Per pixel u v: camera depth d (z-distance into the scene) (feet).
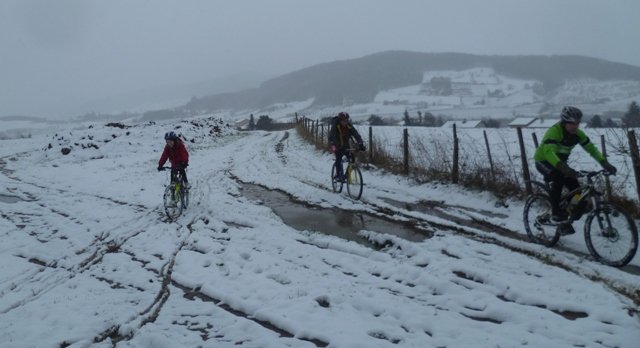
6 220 31.99
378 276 20.35
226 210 33.12
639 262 19.61
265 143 89.10
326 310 16.99
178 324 16.48
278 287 19.16
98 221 31.60
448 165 38.19
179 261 22.98
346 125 36.63
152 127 97.76
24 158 70.28
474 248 22.63
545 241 22.86
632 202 25.35
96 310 17.75
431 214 30.09
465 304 17.03
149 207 35.50
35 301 18.97
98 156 70.64
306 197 36.40
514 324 15.47
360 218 29.76
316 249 23.71
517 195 31.07
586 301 16.49
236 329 15.87
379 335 15.14
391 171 43.60
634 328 14.53
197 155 72.13
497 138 66.13
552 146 21.09
